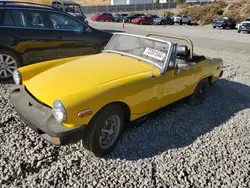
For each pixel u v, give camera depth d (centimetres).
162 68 340
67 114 243
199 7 4125
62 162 281
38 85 298
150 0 5941
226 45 1385
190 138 350
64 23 575
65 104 242
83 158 291
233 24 3077
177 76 368
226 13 3606
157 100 347
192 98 439
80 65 338
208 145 335
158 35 452
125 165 284
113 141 305
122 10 5112
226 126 392
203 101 482
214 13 3756
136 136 342
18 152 291
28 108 287
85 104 252
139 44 380
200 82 441
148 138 340
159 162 293
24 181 250
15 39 504
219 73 501
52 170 267
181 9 4659
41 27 538
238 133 371
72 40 583
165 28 2684
